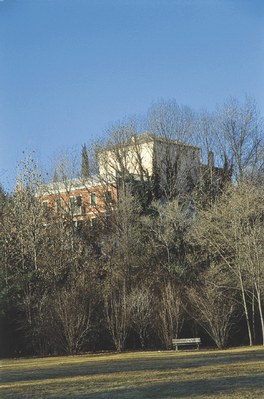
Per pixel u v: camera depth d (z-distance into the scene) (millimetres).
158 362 27438
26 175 53969
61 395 16844
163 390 17000
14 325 42469
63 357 36969
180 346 42625
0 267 46094
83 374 22719
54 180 63156
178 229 53469
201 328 44312
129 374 21875
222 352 34281
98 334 42281
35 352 41562
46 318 40844
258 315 45906
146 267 50469
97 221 57531
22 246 47969
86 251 51625
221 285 44844
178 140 62250
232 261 47938
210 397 15273
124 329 41656
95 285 44438
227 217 48688
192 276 48969
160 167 61219
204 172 59938
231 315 43438
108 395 16469
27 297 42750
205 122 63031
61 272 47594
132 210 55719
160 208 55281
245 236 45719
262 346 39594
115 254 51688
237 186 52781
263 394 15383
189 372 21562
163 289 44969
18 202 51344
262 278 44062
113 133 63594
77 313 40781
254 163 60500
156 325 42625
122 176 60188
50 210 55156
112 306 42594
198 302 42531
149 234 54219
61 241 50094
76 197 60906
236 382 17984
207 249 49188
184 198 57531
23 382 20734
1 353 41500
